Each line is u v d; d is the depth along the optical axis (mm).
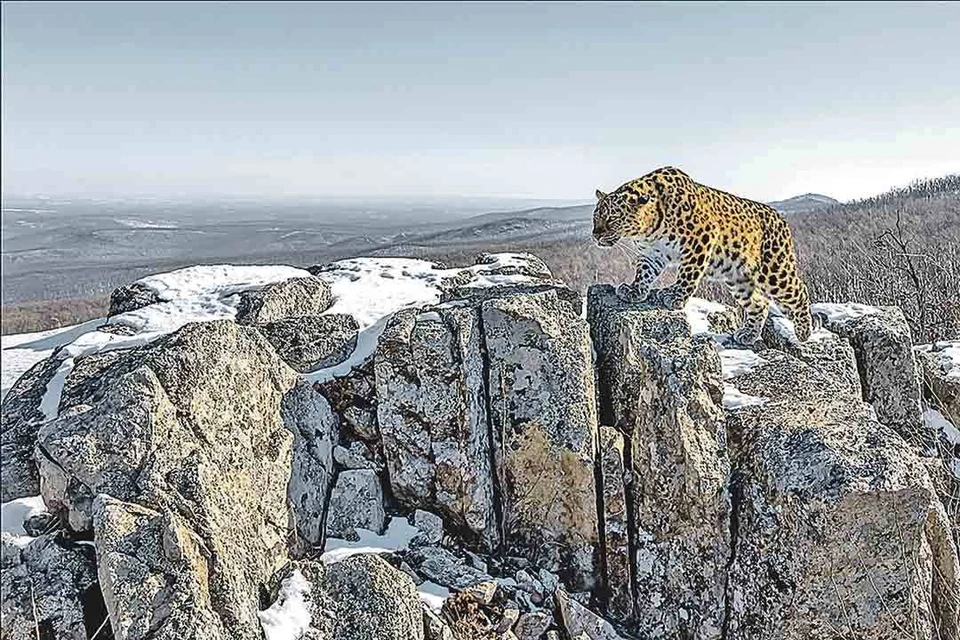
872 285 20641
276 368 8906
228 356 8148
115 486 6832
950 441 11414
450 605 7859
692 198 10258
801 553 7543
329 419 9367
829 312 12328
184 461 7039
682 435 8344
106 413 7051
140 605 5996
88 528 6836
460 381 8984
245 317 10734
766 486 7934
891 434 7973
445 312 9391
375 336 10180
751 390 9562
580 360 9250
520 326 9359
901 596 7492
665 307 10445
